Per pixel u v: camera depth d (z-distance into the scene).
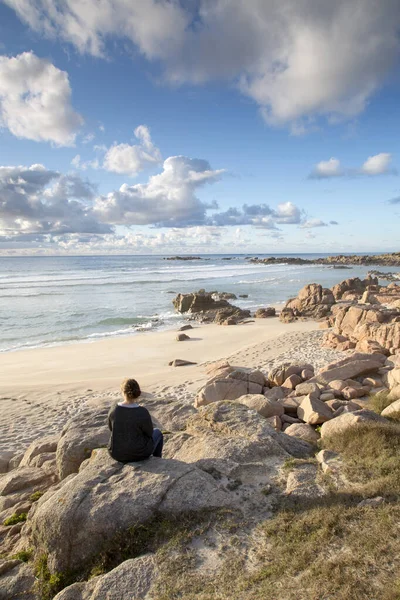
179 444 6.80
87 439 6.98
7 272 86.69
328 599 3.32
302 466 5.77
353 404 10.43
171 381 16.58
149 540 4.40
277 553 4.00
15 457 9.59
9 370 19.59
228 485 5.30
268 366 18.00
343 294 43.88
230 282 68.06
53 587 4.25
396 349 16.66
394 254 148.25
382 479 5.02
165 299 47.56
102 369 19.59
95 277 74.38
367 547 3.83
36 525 4.70
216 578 3.79
